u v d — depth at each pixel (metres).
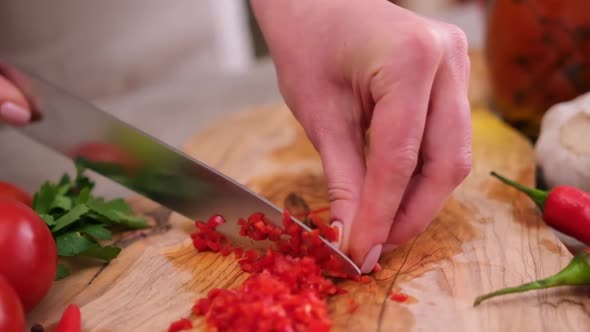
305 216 0.42
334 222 0.37
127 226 0.42
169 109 0.56
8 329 0.32
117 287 0.38
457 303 0.35
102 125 0.40
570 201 0.39
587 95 0.44
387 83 0.34
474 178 0.44
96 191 0.47
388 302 0.35
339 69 0.37
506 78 0.48
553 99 0.47
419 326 0.34
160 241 0.40
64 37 0.59
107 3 0.59
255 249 0.39
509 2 0.45
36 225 0.35
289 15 0.39
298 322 0.34
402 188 0.35
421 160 0.38
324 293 0.36
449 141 0.35
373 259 0.36
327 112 0.38
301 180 0.45
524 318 0.34
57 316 0.36
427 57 0.34
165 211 0.43
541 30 0.45
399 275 0.37
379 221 0.36
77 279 0.38
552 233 0.39
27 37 0.58
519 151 0.46
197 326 0.35
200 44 0.65
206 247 0.40
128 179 0.41
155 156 0.40
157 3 0.61
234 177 0.46
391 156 0.34
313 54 0.38
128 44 0.61
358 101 0.37
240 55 0.70
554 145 0.43
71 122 0.40
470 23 0.66
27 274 0.35
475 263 0.37
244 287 0.35
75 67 0.60
